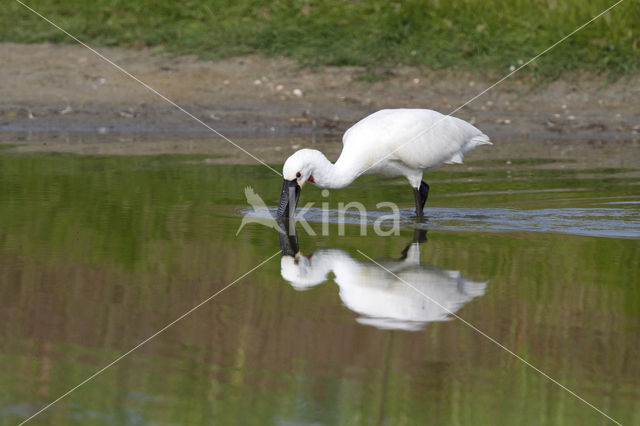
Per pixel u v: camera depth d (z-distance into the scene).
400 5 33.22
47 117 25.91
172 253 13.04
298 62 30.89
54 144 22.61
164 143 23.28
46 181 17.77
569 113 27.41
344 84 29.41
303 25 32.88
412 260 12.89
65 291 11.13
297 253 13.28
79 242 13.45
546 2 32.69
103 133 24.84
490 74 29.78
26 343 9.45
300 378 8.61
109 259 12.62
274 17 33.31
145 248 13.29
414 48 31.25
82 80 28.97
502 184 18.86
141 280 11.67
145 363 8.94
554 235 14.52
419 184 16.64
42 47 31.47
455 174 20.27
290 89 29.02
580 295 11.20
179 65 30.50
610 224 15.31
